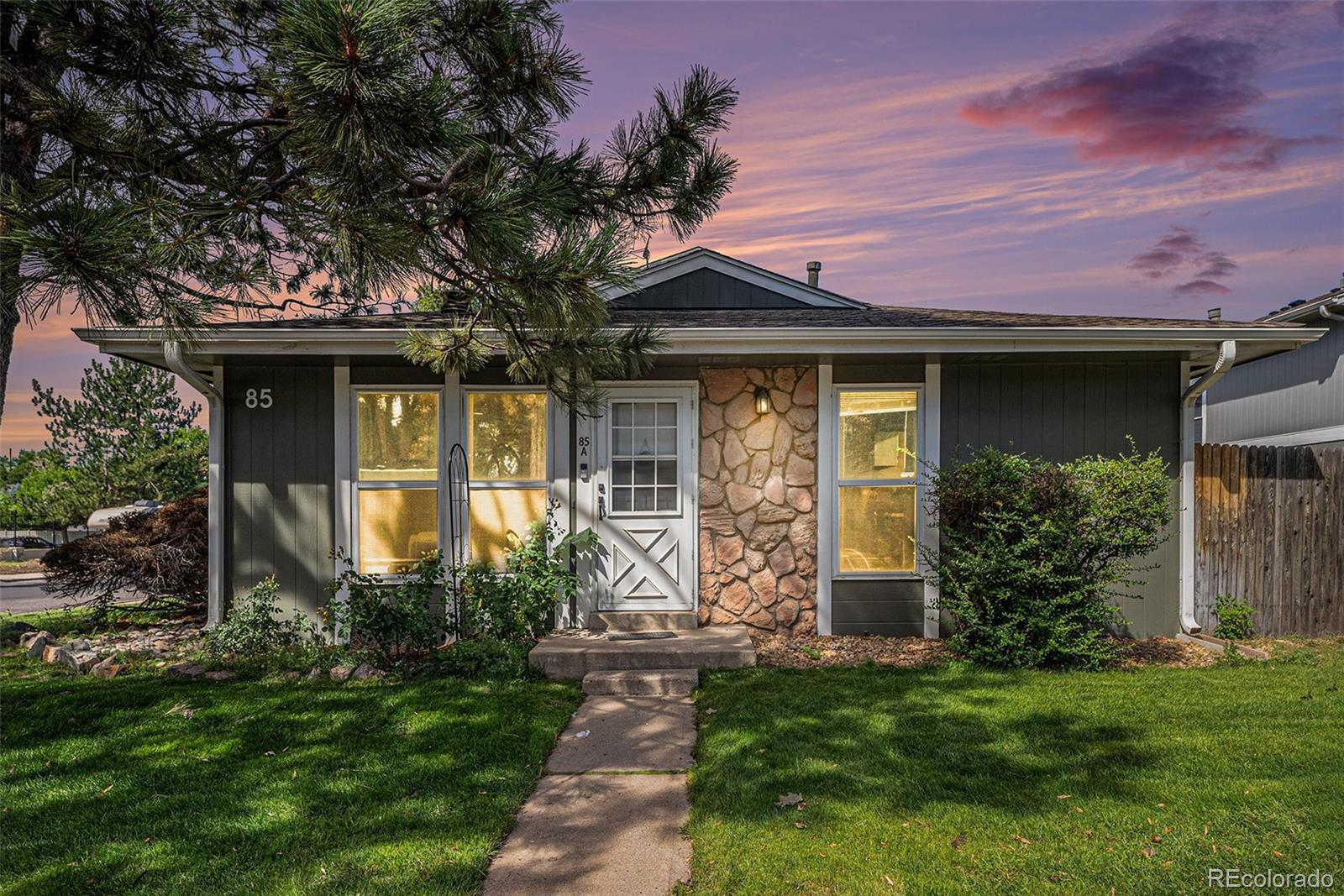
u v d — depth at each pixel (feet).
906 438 24.20
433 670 19.80
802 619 24.13
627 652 19.89
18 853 10.59
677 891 9.76
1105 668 20.02
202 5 11.98
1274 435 38.52
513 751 14.38
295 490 23.61
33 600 43.39
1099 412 24.02
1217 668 20.10
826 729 15.12
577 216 13.29
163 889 9.69
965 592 20.68
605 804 12.44
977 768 13.15
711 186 13.58
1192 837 10.68
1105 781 12.57
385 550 23.84
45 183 11.00
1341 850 10.29
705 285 31.30
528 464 24.17
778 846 10.68
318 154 9.87
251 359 23.45
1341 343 34.35
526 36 13.03
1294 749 13.83
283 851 10.62
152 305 11.14
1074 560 20.42
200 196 11.69
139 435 60.23
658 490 24.26
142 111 12.19
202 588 27.12
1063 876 9.80
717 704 17.10
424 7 9.43
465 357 15.75
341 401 23.56
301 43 8.24
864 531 24.30
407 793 12.54
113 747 14.46
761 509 24.18
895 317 25.99
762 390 24.18
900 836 10.86
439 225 10.28
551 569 22.30
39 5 10.37
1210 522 24.49
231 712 16.38
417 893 9.55
